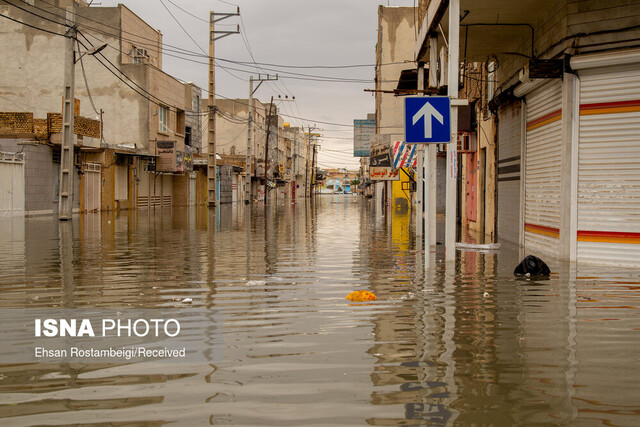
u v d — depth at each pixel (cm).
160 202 4225
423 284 807
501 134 1662
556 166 1143
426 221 984
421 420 322
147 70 3738
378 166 3697
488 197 1870
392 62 4547
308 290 759
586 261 1050
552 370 410
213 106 3950
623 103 1001
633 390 369
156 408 343
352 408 341
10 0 3647
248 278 868
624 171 1003
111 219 2541
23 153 2589
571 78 1055
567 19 1054
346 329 537
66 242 1436
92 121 3108
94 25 3719
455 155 1034
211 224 2259
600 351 458
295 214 3262
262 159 7194
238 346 479
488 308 632
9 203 2498
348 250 1295
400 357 445
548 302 666
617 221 1011
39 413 337
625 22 1009
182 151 4094
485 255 1195
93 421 324
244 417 328
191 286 791
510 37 1439
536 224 1286
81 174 2966
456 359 438
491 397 357
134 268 975
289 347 476
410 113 905
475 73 2069
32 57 3688
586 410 336
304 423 319
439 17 1278
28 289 759
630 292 733
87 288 769
